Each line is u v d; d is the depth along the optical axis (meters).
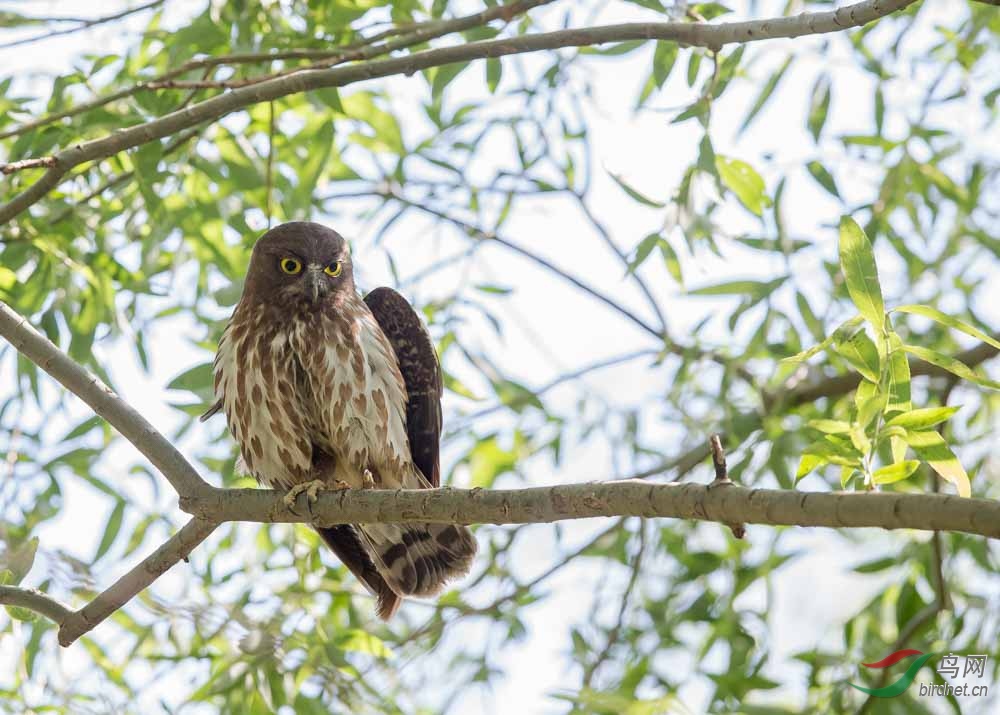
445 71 10.00
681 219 9.88
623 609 13.07
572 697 10.43
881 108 13.03
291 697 10.62
